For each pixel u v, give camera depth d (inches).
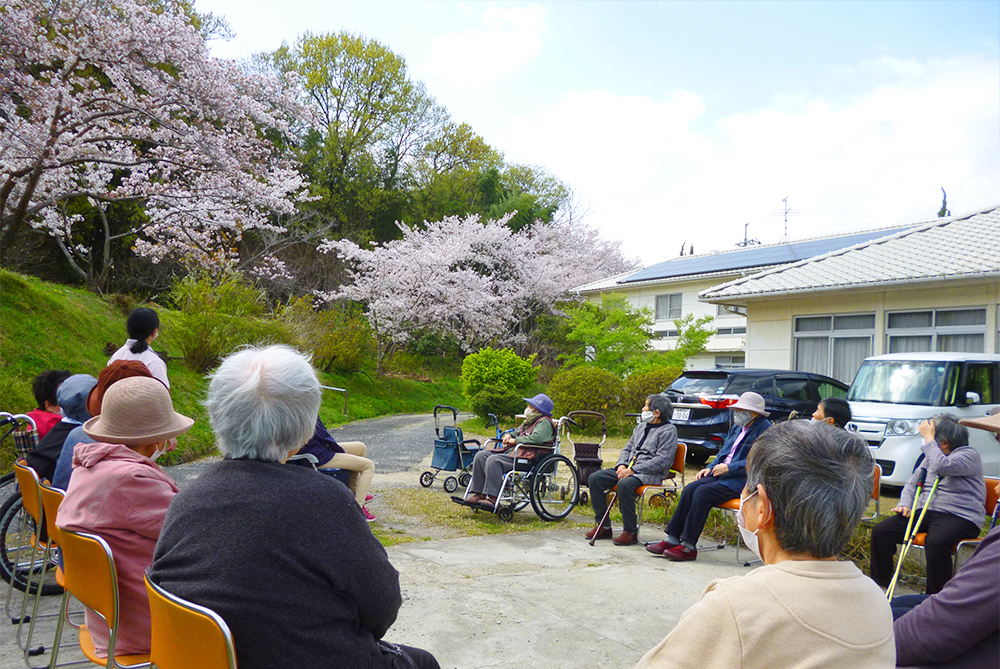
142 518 96.0
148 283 889.5
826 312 509.7
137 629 96.7
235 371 74.5
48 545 128.3
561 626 155.1
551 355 1253.1
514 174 1863.9
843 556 213.6
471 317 1115.9
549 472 280.1
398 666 79.1
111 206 812.6
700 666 54.9
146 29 446.6
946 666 80.4
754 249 983.0
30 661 131.2
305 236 1054.4
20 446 181.8
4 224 496.4
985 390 339.6
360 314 1002.1
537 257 1330.0
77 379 158.7
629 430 597.0
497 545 237.3
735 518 243.4
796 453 59.3
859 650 53.1
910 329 462.9
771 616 53.7
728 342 881.5
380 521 269.4
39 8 420.5
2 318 429.1
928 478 177.3
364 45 1371.8
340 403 750.5
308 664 65.5
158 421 104.6
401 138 1488.7
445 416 797.2
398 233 1370.6
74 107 437.1
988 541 80.1
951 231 527.8
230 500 67.0
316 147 1288.1
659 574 201.8
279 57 1346.0
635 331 812.6
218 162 504.1
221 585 63.9
